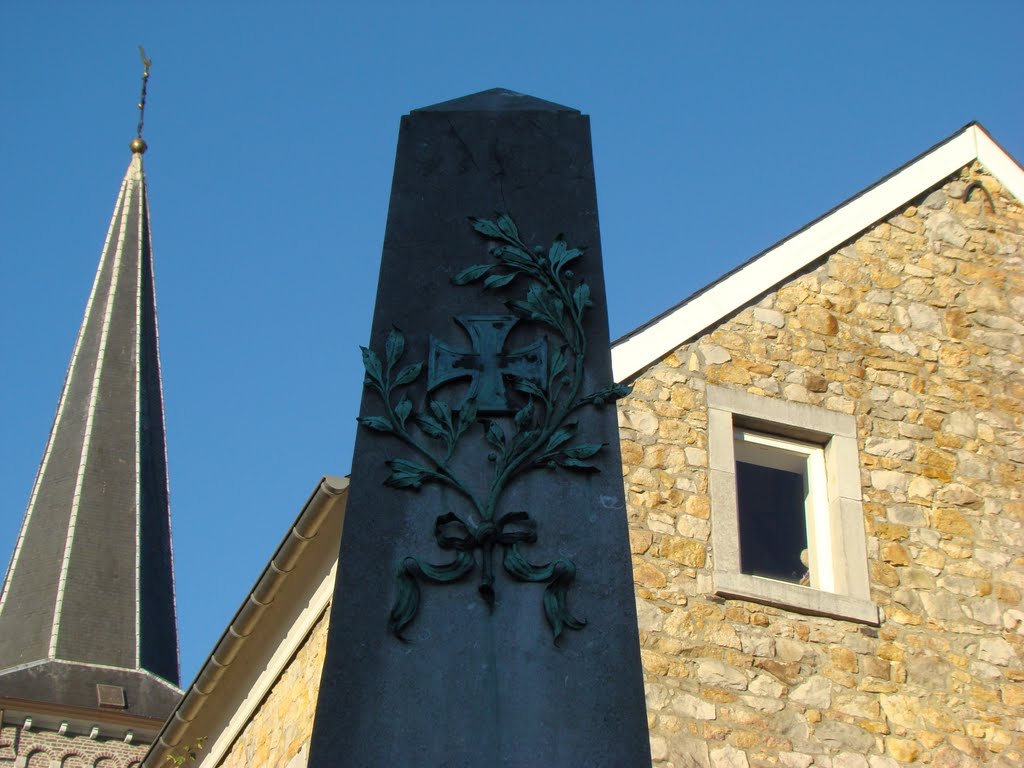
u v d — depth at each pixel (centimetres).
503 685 444
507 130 563
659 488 887
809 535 927
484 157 555
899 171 1059
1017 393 999
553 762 432
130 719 3184
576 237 538
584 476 485
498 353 506
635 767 432
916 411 973
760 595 866
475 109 570
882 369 981
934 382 987
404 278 525
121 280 3959
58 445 3706
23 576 3484
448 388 502
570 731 438
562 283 523
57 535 3525
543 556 468
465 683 444
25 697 3153
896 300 1009
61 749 3125
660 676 827
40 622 3372
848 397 963
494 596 459
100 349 3834
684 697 826
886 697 862
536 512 477
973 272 1038
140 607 3456
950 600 908
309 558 966
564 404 498
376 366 505
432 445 489
